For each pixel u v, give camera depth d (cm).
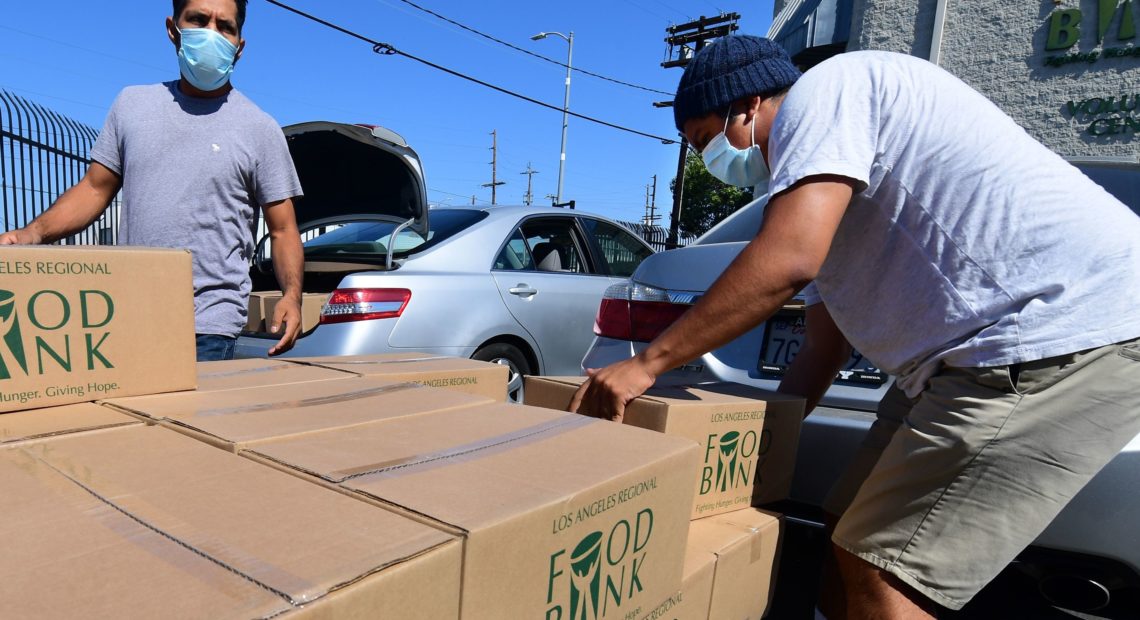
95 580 56
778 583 218
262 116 216
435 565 66
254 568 59
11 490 75
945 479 119
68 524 67
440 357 187
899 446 126
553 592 83
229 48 199
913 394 134
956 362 121
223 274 208
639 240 486
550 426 114
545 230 411
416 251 342
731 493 154
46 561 59
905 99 120
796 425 170
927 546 120
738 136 153
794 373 183
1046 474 114
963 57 889
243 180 210
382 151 326
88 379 113
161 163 199
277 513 72
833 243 134
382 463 88
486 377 169
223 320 207
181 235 200
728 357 215
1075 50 807
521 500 79
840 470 186
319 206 381
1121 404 114
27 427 98
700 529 145
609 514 92
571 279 400
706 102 152
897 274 128
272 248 225
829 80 122
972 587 118
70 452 89
